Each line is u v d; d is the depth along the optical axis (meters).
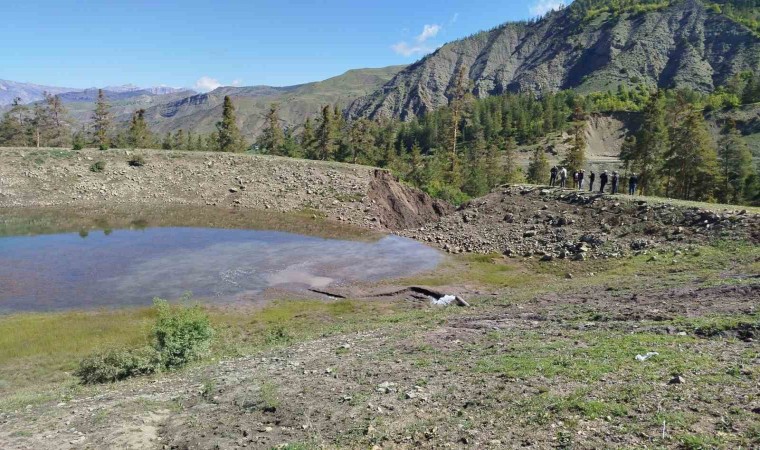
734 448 6.66
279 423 10.40
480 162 99.50
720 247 27.80
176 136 118.75
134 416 11.60
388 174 67.31
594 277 28.28
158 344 18.52
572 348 12.71
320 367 14.42
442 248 44.22
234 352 19.58
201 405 12.15
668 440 7.14
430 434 8.75
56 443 10.25
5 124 95.88
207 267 36.62
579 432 7.83
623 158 75.25
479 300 26.20
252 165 69.62
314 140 93.75
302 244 45.34
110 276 33.78
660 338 12.67
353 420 9.94
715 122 135.00
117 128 112.06
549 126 152.88
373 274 35.53
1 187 59.78
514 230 43.22
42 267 35.50
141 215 55.94
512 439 8.04
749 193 68.44
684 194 61.16
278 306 28.30
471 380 11.27
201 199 62.62
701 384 9.03
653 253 30.55
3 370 18.97
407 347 15.58
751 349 10.94
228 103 95.88
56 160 66.12
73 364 19.45
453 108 88.81
